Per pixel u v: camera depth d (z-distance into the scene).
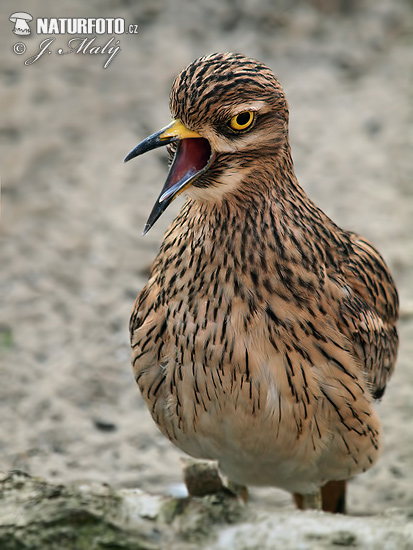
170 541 6.54
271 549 6.48
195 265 7.77
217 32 19.86
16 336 13.04
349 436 8.20
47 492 6.81
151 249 14.79
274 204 7.77
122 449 11.44
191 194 7.76
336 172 16.56
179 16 20.17
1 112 17.50
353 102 18.30
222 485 7.08
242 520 6.70
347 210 15.66
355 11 20.67
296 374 7.80
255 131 7.57
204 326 7.76
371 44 19.84
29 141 16.88
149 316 8.16
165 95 18.14
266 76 7.61
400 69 19.16
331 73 19.06
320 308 7.86
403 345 13.00
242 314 7.70
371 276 8.77
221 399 7.89
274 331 7.72
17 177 16.03
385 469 11.19
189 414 8.10
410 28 20.28
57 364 12.64
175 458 11.37
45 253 14.54
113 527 6.57
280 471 8.50
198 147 7.71
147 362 8.22
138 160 16.77
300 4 20.69
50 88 18.22
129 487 10.78
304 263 7.81
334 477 8.73
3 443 11.34
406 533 6.53
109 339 13.10
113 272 14.30
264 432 8.00
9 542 6.53
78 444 11.46
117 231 15.10
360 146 17.20
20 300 13.67
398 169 16.62
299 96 18.39
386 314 9.16
